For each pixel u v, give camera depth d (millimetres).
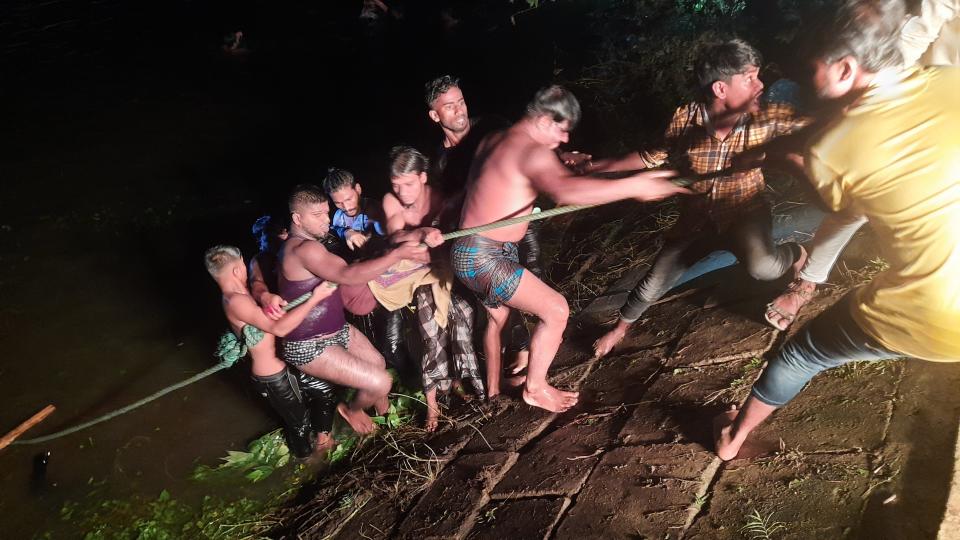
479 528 4242
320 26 15711
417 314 5348
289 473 5605
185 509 5422
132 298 7992
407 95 11773
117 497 5602
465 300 5250
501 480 4535
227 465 5727
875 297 2920
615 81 8859
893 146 2740
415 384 5891
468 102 10703
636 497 3900
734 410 4059
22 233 9414
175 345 7191
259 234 5746
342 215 5629
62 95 13836
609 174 5191
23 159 11414
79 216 9688
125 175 10648
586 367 5184
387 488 4953
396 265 5156
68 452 6086
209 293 7922
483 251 4453
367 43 14234
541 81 10320
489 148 4375
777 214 5520
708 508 3660
